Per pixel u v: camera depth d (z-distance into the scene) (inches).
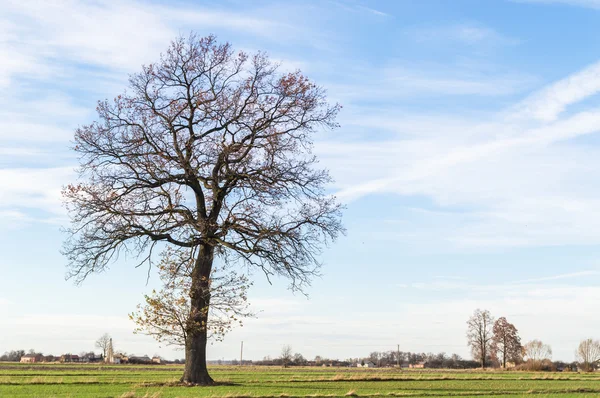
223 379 1625.2
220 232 1296.8
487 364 4734.3
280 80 1344.7
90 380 1446.9
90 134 1289.4
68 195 1266.0
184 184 1312.7
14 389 1127.6
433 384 1536.7
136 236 1278.3
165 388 1181.7
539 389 1405.0
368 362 5497.1
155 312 1205.1
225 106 1315.2
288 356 5231.3
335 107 1373.0
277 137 1323.8
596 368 4045.3
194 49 1333.7
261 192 1285.7
